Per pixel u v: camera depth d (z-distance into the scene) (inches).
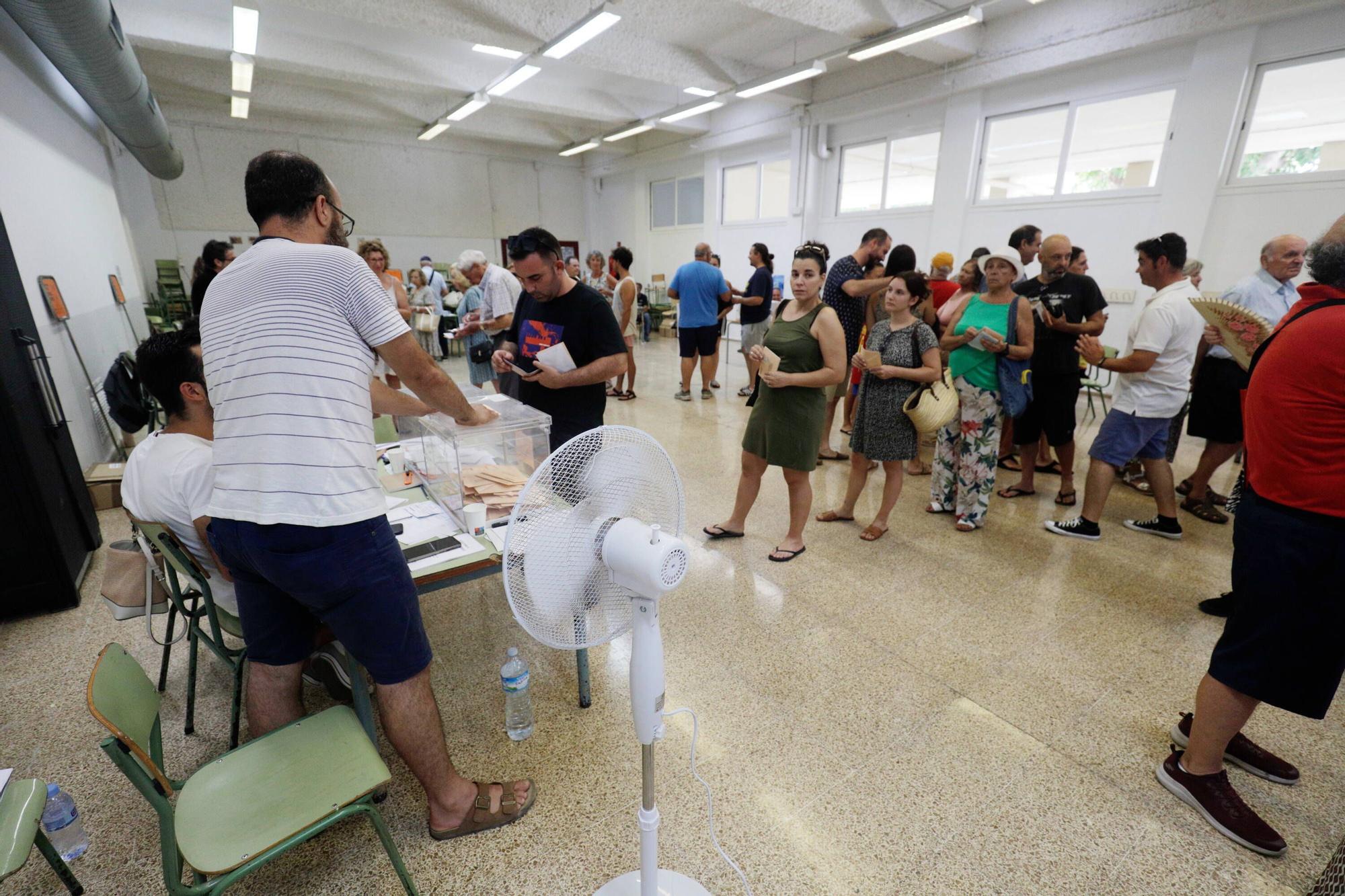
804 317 92.2
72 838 53.3
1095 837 53.6
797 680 74.2
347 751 44.6
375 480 43.8
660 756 62.6
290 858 51.7
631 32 247.8
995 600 91.9
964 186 256.1
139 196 355.3
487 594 95.9
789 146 343.9
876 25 207.2
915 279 98.7
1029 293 126.0
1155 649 79.8
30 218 130.6
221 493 40.4
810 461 98.3
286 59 250.5
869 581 97.9
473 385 181.0
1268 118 180.1
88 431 139.8
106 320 187.2
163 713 69.1
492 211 479.8
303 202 43.9
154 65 287.3
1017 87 235.3
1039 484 142.5
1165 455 108.6
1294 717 67.9
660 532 32.3
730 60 279.3
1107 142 215.8
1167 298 94.3
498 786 56.2
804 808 56.6
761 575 99.7
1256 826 52.5
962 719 67.8
